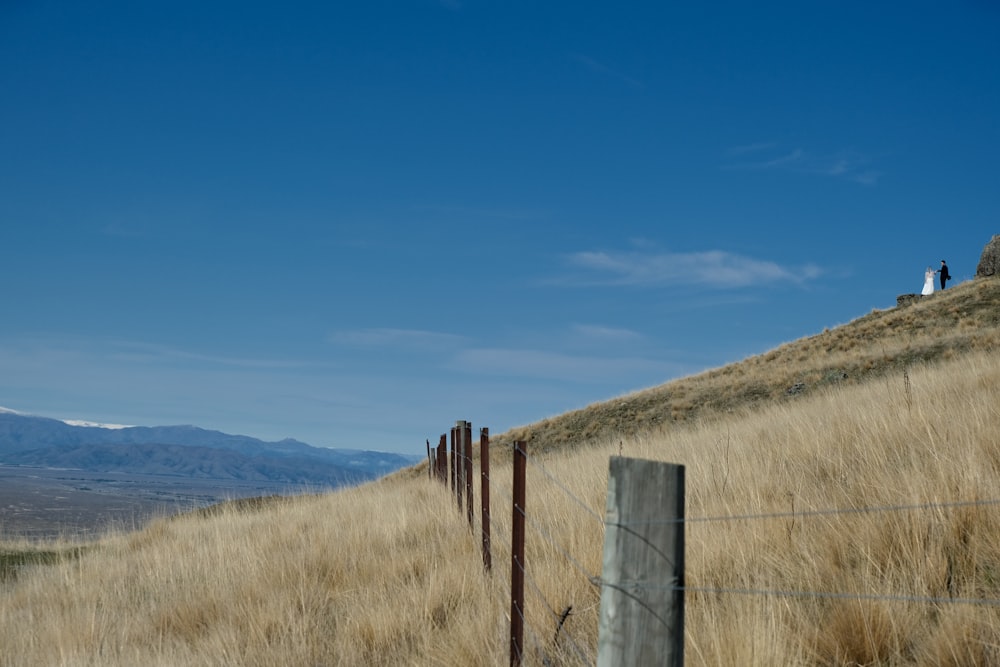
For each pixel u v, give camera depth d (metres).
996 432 7.00
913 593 4.66
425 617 6.74
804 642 4.43
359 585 7.98
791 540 5.94
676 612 3.06
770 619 4.55
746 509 6.78
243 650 6.86
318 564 9.12
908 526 5.26
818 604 4.94
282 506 17.34
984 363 14.13
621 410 34.78
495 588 6.83
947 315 34.19
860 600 4.47
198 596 9.03
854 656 4.27
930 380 12.77
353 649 6.34
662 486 3.11
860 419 9.41
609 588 3.11
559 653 5.24
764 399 28.45
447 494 12.74
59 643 7.64
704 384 35.69
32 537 19.80
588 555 6.81
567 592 6.22
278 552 10.32
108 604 9.65
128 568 11.82
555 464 14.60
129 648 7.51
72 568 12.20
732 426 14.80
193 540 13.48
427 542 9.63
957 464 6.21
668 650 3.04
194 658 6.82
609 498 3.17
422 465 28.67
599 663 3.13
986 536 5.04
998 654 3.87
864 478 6.86
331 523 11.96
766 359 39.44
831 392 18.78
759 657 4.08
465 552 8.41
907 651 4.27
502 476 14.20
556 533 7.80
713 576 5.79
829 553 5.41
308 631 7.11
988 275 41.31
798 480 7.42
